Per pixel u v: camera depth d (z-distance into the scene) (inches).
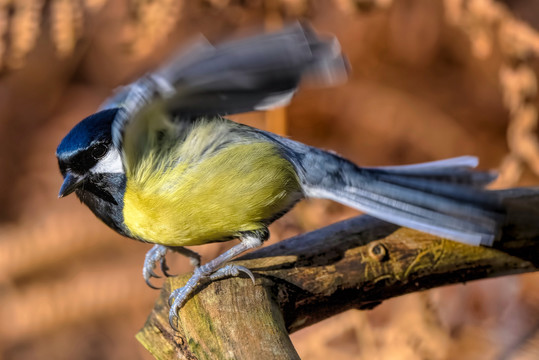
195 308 198.4
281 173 231.3
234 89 196.5
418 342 318.0
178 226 226.8
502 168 340.5
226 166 223.3
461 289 349.7
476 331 341.1
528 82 341.4
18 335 383.2
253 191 227.5
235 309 195.0
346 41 466.3
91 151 221.9
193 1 384.5
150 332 208.5
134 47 353.1
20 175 456.4
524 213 220.7
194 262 263.9
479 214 215.2
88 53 460.8
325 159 235.0
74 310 383.2
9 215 442.6
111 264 396.5
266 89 196.2
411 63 470.9
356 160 449.1
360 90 454.0
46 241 391.2
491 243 209.9
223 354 184.4
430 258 219.0
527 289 357.7
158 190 221.1
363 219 227.3
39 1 351.9
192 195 222.1
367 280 216.2
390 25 461.1
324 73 178.5
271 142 232.2
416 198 223.0
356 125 453.7
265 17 379.9
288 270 210.2
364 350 323.9
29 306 381.7
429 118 449.1
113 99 236.2
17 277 389.4
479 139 450.0
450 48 470.6
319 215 335.9
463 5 351.3
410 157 453.4
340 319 329.1
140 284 389.1
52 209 433.1
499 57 451.8
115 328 389.4
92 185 226.4
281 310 206.8
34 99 471.2
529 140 336.2
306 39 174.7
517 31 340.2
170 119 211.9
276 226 333.1
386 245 217.8
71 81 473.7
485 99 459.5
